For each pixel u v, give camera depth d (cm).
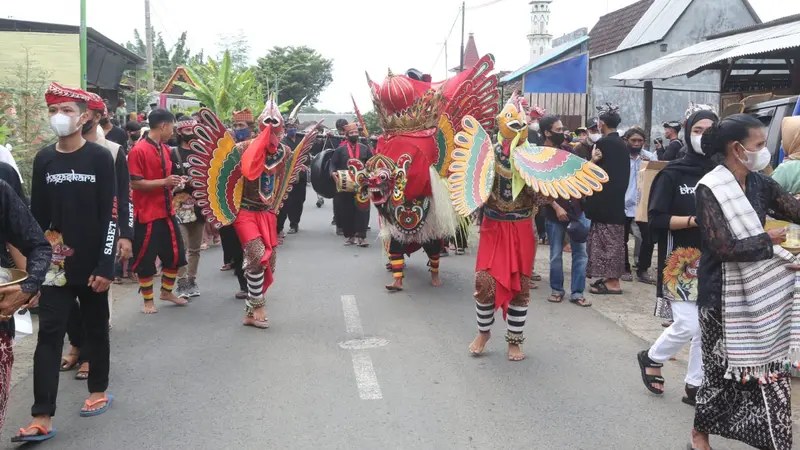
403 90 805
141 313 759
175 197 797
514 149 562
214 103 1925
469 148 581
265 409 492
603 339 661
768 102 822
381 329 693
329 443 438
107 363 490
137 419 477
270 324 711
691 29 1745
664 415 480
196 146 635
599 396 516
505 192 573
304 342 649
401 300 812
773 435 371
